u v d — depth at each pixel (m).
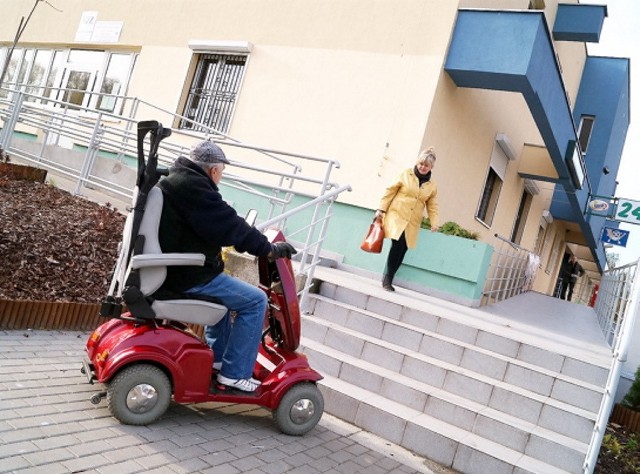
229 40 10.84
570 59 15.32
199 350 3.46
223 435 3.54
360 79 9.10
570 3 12.94
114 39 12.92
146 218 3.29
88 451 2.87
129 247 3.28
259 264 4.03
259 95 10.17
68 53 14.15
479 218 12.11
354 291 6.07
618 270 8.89
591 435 4.24
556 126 10.09
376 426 4.32
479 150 10.73
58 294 4.91
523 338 5.45
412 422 4.20
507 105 11.55
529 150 13.37
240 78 10.63
